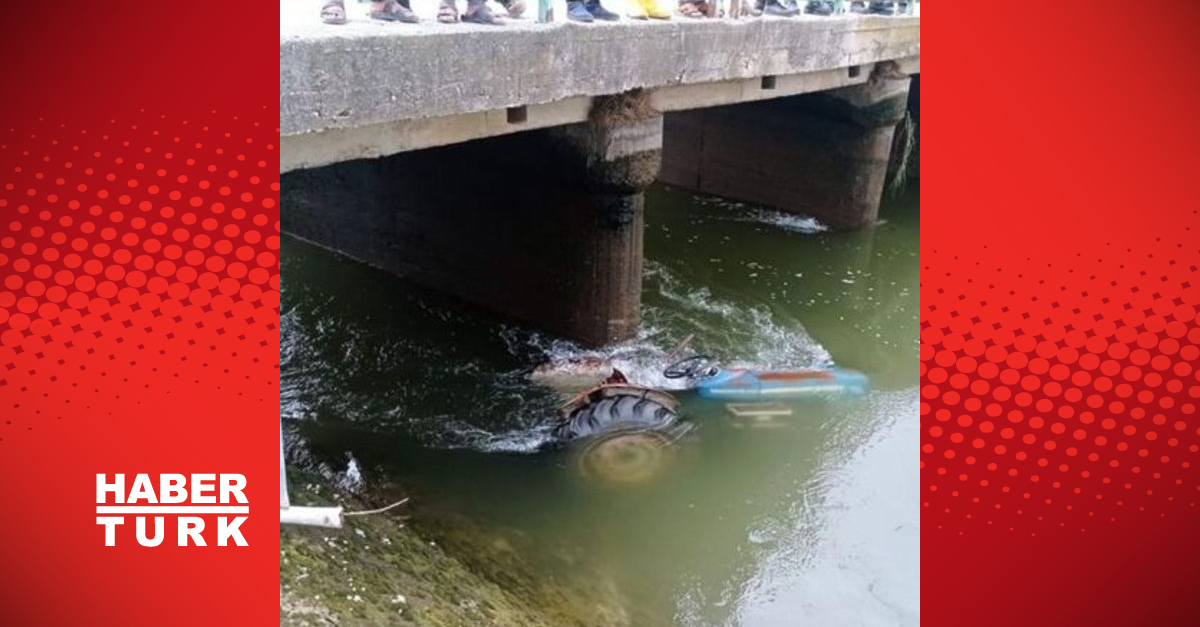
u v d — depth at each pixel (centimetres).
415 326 1331
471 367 1209
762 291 1515
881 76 1692
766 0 1320
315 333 1298
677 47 1098
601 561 834
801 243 1762
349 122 788
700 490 947
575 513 898
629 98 1092
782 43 1287
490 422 1068
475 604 679
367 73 788
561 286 1267
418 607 630
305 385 1147
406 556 715
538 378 1173
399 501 855
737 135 1972
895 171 2078
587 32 973
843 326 1398
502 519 876
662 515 906
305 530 677
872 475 984
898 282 1593
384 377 1176
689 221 1870
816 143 1841
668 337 1302
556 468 971
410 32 812
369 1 889
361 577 641
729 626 760
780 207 1948
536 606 730
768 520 905
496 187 1294
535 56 925
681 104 1215
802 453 1023
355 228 1549
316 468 893
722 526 893
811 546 869
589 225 1190
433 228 1420
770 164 1938
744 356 1257
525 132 1198
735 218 1902
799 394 1155
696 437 1044
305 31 780
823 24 1379
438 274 1441
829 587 811
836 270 1631
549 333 1307
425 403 1109
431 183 1391
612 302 1226
